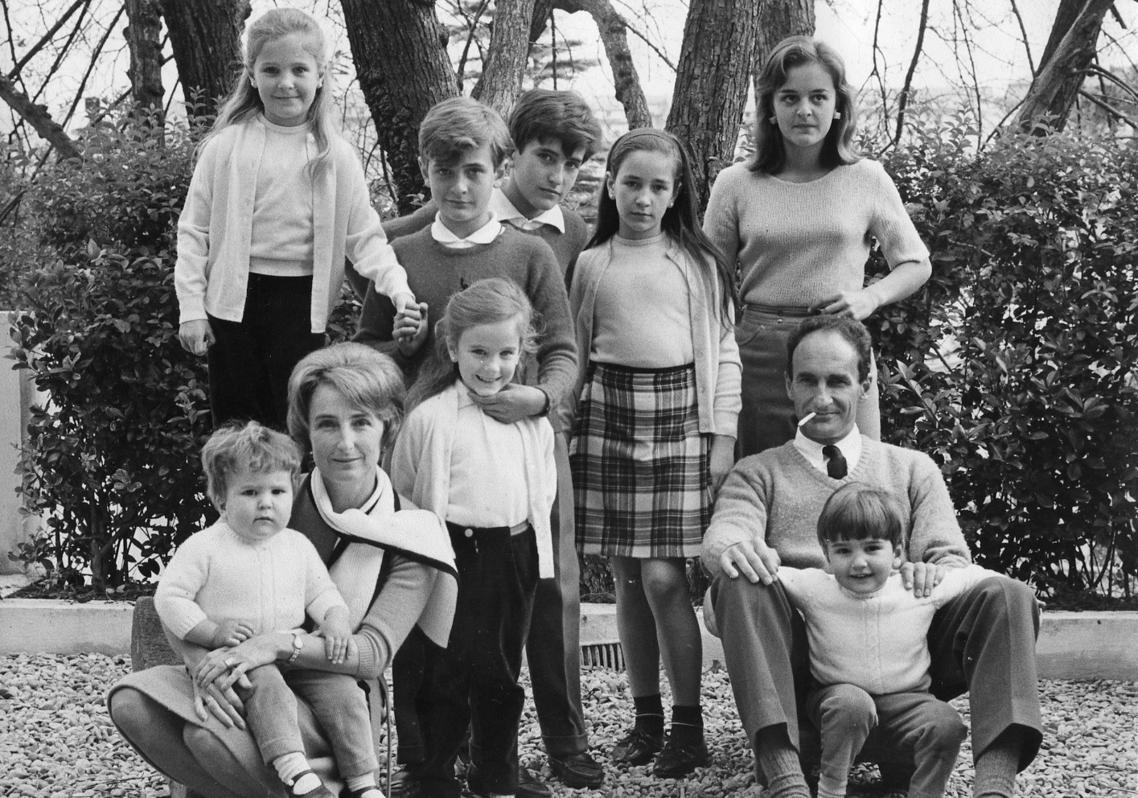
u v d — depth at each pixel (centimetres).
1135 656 514
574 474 415
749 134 616
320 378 329
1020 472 550
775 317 429
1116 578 582
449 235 389
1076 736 441
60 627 539
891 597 358
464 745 391
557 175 409
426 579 332
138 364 552
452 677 352
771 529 389
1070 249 552
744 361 430
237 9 692
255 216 403
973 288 557
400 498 344
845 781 346
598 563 587
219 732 301
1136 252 543
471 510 352
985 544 564
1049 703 480
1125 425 548
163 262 554
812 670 365
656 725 418
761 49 725
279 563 317
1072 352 548
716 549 369
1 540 624
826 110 420
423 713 354
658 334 405
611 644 533
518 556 356
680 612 404
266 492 314
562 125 403
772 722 342
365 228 409
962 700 483
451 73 670
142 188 559
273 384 411
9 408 621
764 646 353
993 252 553
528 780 376
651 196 403
